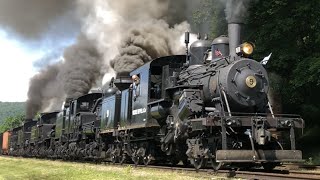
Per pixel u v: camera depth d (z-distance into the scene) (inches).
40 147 1157.7
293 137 395.9
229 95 402.9
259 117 387.9
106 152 704.4
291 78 652.7
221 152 365.1
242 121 383.6
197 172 407.5
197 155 407.8
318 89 700.7
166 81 508.1
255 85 410.0
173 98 474.0
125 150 616.1
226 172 379.2
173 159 545.3
